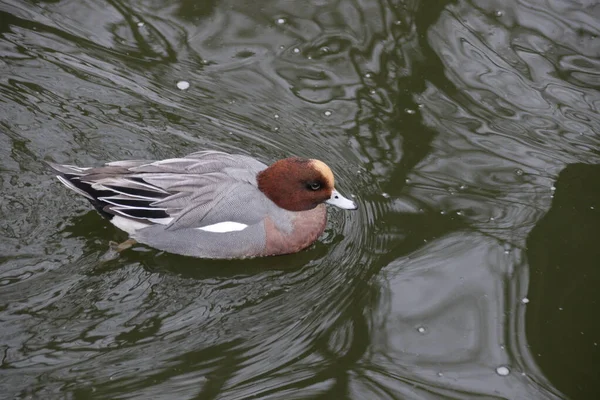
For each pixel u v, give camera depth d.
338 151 13.21
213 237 11.29
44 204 11.80
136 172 11.36
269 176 11.49
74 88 13.82
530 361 9.88
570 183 12.58
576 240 11.68
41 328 10.04
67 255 11.17
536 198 12.36
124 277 11.02
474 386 9.55
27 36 14.74
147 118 13.48
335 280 11.24
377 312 10.62
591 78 14.32
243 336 10.21
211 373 9.62
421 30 15.27
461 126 13.52
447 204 12.30
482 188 12.54
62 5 15.55
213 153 11.89
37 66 14.15
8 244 11.15
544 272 11.16
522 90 14.12
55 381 9.34
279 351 10.00
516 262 11.30
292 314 10.62
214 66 14.57
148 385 9.40
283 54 14.80
